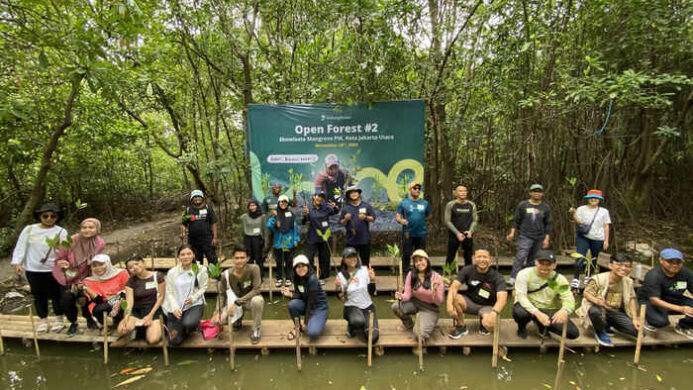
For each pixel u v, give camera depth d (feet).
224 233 29.81
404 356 14.29
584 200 25.54
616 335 14.58
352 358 14.19
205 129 36.06
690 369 13.44
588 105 22.45
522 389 12.63
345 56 23.53
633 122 29.40
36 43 17.72
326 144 25.12
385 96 24.81
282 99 28.40
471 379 13.14
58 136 24.22
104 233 35.65
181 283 14.70
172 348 14.82
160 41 24.70
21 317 16.78
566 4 21.89
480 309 14.57
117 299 14.87
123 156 39.24
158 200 46.29
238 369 13.80
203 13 26.23
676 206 31.78
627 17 22.00
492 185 28.45
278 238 20.15
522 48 20.89
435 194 27.45
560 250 24.91
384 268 23.63
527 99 21.47
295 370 13.71
